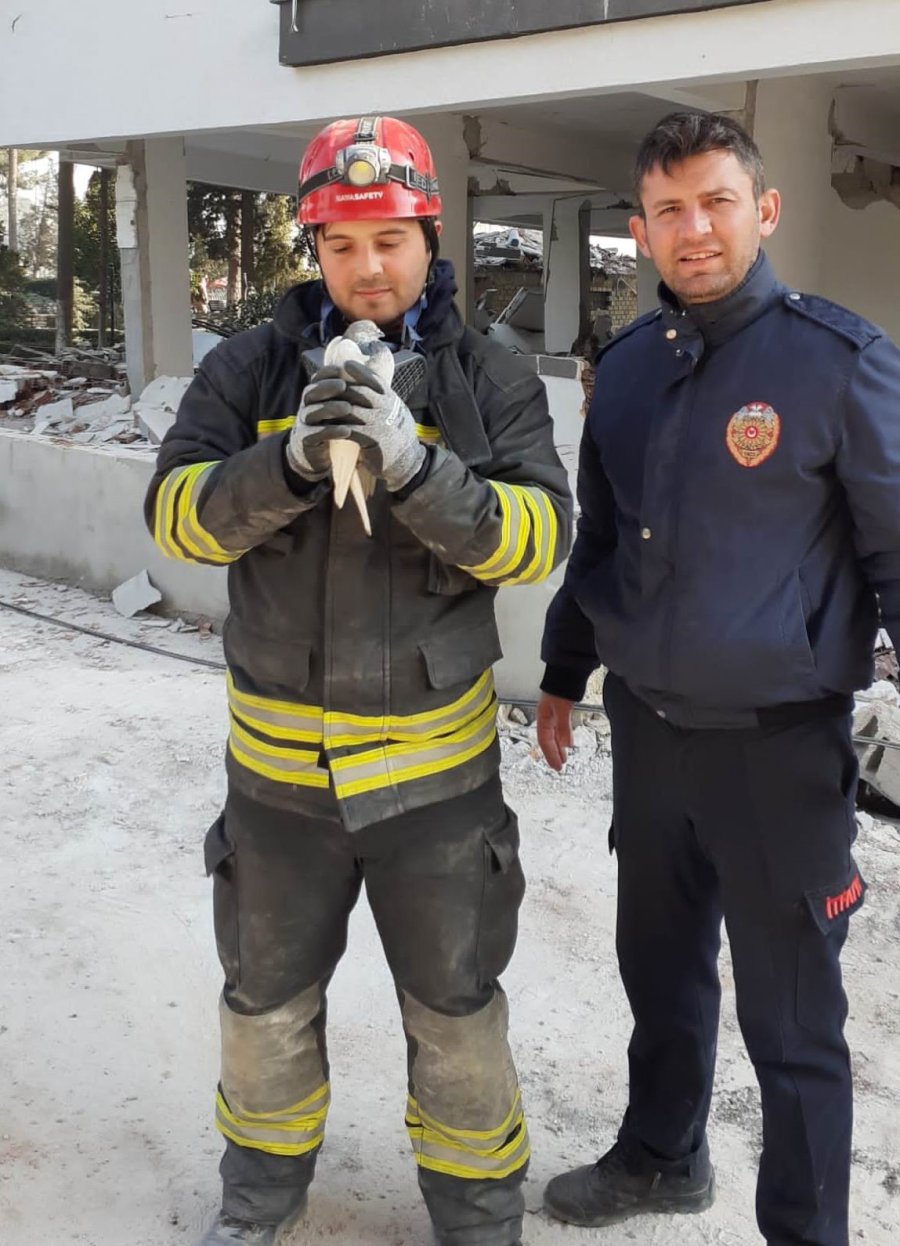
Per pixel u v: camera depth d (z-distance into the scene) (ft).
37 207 133.59
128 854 13.38
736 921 6.84
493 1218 7.26
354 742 6.46
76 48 28.66
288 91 24.98
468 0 21.34
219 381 6.52
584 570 7.68
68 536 24.81
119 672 19.70
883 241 31.42
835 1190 6.73
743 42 18.62
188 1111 9.18
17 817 14.23
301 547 6.37
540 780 15.19
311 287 6.61
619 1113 9.25
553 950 11.54
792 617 6.36
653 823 7.15
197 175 49.19
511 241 80.48
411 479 5.57
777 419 6.22
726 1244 7.84
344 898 7.01
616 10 19.56
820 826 6.57
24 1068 9.61
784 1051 6.72
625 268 79.71
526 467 6.33
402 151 6.03
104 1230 7.94
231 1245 7.38
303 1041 7.27
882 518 6.13
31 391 34.78
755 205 6.23
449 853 6.66
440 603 6.51
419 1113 7.23
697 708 6.61
